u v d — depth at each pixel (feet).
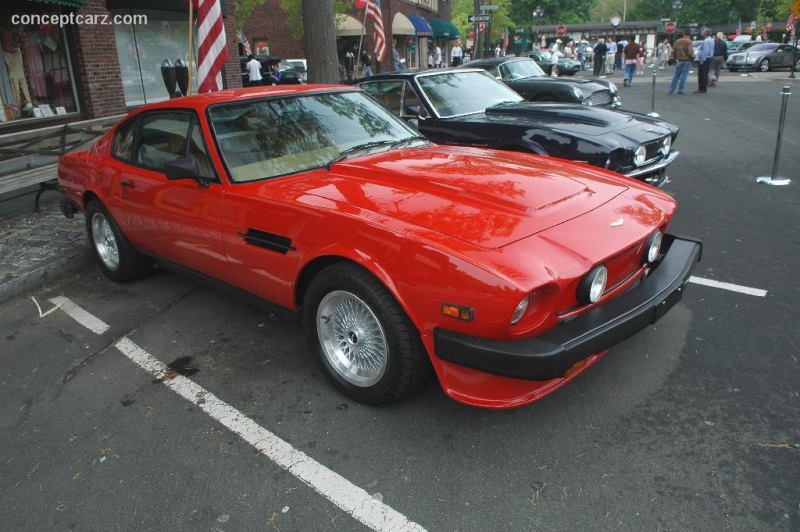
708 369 10.90
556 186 10.41
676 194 22.99
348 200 10.02
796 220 19.04
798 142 32.19
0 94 33.81
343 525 7.84
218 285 13.01
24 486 8.93
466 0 198.59
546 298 8.17
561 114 20.53
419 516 7.89
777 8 157.69
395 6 99.30
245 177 11.66
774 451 8.70
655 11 273.54
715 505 7.78
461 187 9.99
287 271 10.53
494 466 8.73
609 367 11.13
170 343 13.15
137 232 14.74
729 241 17.47
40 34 35.32
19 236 20.52
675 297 9.64
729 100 52.80
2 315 15.28
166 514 8.20
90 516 8.24
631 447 8.97
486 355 8.07
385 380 9.60
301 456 9.20
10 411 10.93
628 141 18.40
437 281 8.34
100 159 15.71
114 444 9.77
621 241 9.13
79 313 15.06
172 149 13.17
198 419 10.31
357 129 13.42
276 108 13.05
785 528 7.36
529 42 209.67
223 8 30.01
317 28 29.32
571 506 7.90
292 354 12.34
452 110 22.22
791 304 13.26
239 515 8.11
